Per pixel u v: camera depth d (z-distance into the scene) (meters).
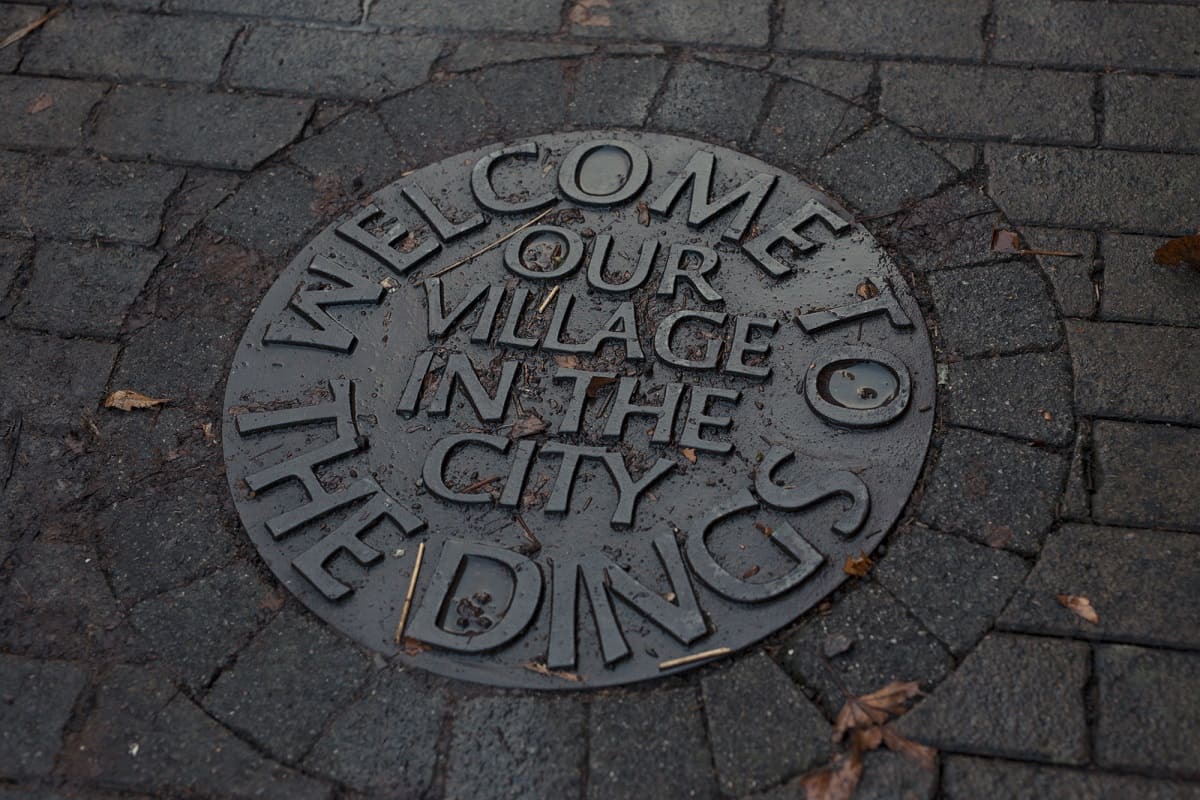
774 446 2.37
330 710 2.13
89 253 2.82
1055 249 2.66
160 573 2.32
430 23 3.23
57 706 2.16
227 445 2.46
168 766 2.08
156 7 3.29
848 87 3.00
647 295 2.62
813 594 2.20
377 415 2.48
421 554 2.28
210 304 2.72
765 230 2.72
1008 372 2.48
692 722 2.09
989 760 2.02
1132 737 2.02
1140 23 3.05
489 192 2.82
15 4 3.35
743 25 3.15
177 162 2.98
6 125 3.07
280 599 2.27
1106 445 2.37
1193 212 2.70
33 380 2.61
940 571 2.22
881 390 2.44
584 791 2.03
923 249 2.69
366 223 2.80
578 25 3.19
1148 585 2.18
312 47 3.20
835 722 2.07
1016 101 2.93
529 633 2.19
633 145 2.89
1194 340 2.50
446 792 2.04
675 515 2.29
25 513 2.41
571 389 2.48
